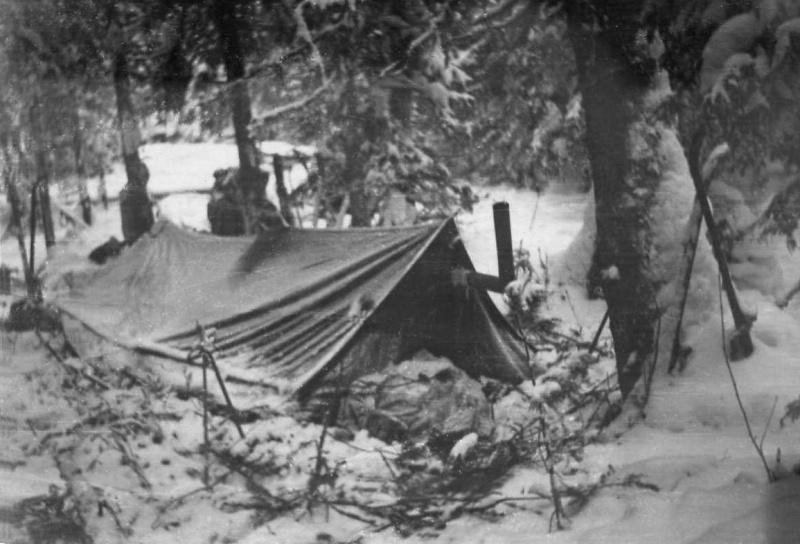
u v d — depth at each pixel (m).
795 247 4.65
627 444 4.05
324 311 4.93
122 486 4.04
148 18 4.87
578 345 4.71
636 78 4.47
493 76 5.04
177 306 5.38
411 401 4.50
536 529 3.51
